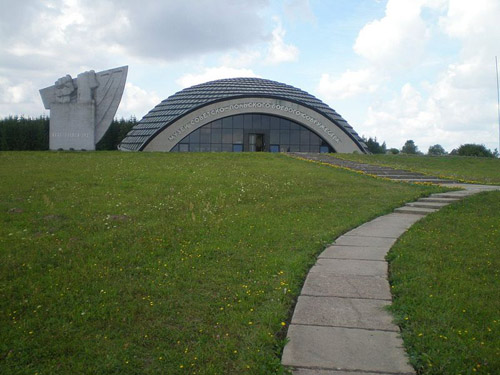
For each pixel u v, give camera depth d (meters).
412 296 7.36
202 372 5.38
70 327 6.44
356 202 16.17
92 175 20.05
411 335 6.11
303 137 59.09
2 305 7.12
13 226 11.58
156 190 16.95
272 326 6.36
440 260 9.20
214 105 56.66
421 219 13.44
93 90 34.44
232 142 57.47
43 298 7.33
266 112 57.28
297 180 20.83
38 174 19.88
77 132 33.91
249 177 21.17
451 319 6.46
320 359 5.64
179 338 6.15
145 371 5.43
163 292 7.59
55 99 33.81
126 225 11.88
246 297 7.38
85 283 7.97
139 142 56.62
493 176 29.69
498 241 10.73
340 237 11.42
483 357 5.50
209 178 20.27
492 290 7.56
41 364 5.59
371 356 5.71
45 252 9.52
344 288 7.88
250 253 9.73
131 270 8.66
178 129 56.00
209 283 8.01
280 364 5.51
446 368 5.34
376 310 7.01
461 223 12.73
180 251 9.80
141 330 6.38
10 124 54.50
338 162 31.86
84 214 13.02
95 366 5.53
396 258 9.34
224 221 12.55
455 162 37.38
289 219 13.15
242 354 5.70
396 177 24.69
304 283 8.12
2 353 5.79
